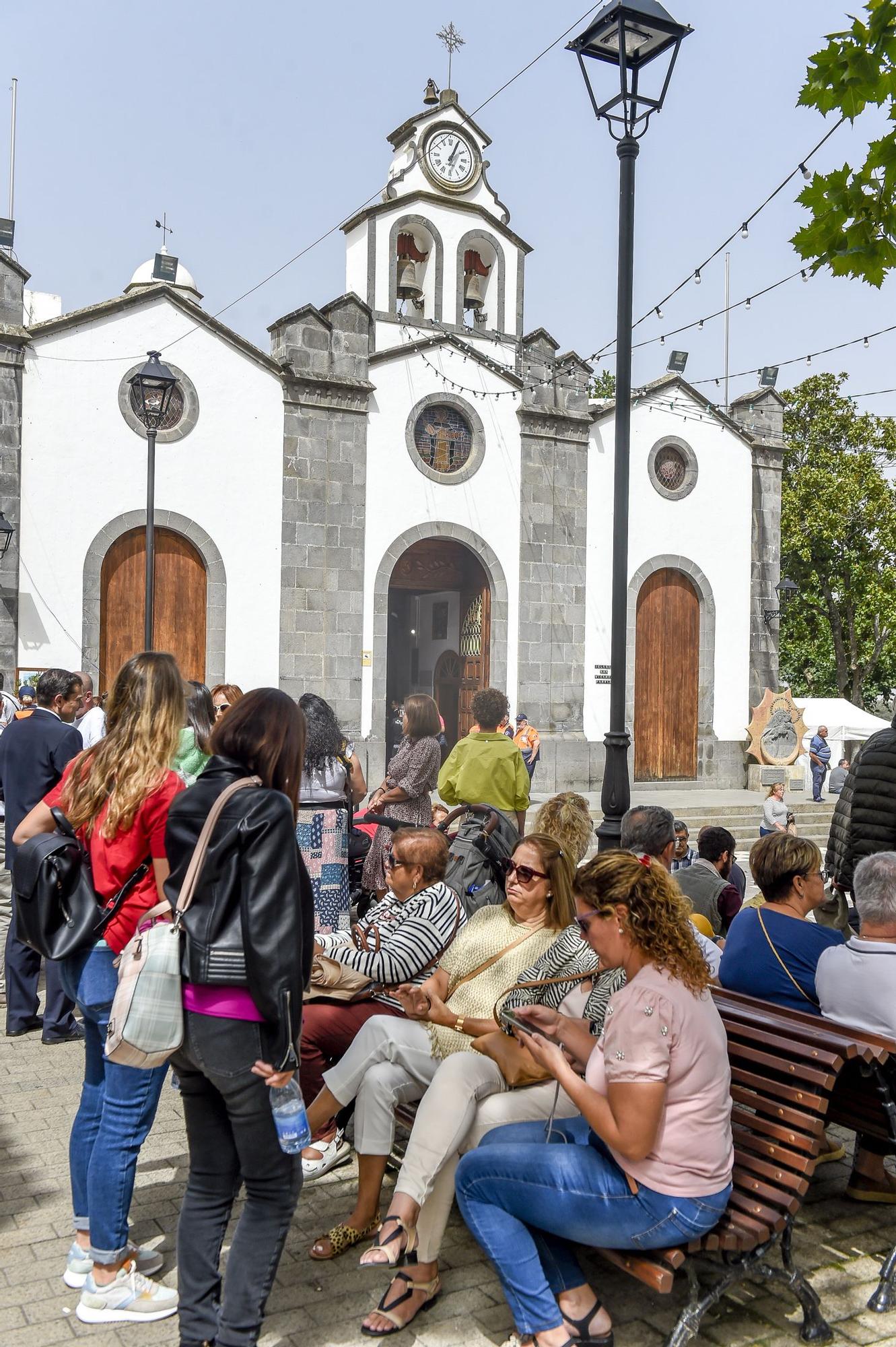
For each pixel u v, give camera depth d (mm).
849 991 4121
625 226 7184
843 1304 3684
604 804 6973
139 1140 3539
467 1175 3375
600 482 20062
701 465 21109
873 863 4223
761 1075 3738
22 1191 4422
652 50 7160
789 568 33656
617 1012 3207
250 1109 2979
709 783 21062
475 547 18828
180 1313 3123
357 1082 4062
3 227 15492
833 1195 4551
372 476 17859
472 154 19578
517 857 4320
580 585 19797
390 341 18609
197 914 2938
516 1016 3697
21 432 15102
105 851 3564
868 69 4367
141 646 16156
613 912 3268
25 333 14992
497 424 19031
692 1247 3227
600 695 20047
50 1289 3707
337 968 4559
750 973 4562
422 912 4598
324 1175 4656
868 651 36469
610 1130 3141
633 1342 3436
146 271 23281
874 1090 4172
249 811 2949
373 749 17688
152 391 13398
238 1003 2973
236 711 3182
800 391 33219
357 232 18922
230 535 16688
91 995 3592
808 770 24172
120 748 3580
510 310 20000
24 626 15141
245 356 16766
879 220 4695
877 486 31984
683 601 21062
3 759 6250
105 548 15703
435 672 22750
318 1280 3795
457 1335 3482
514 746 6852
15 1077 5770
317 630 17375
